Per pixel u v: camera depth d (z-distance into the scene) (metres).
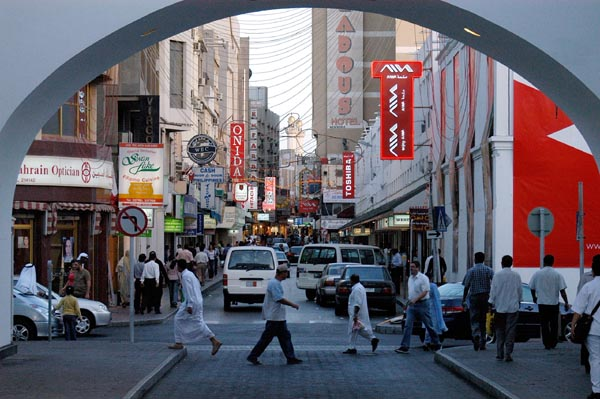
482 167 31.27
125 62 37.88
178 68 53.41
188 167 54.53
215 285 47.59
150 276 28.89
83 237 30.02
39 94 13.63
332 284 32.66
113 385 12.44
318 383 13.98
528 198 29.14
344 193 83.25
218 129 81.88
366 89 122.62
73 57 13.25
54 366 14.51
